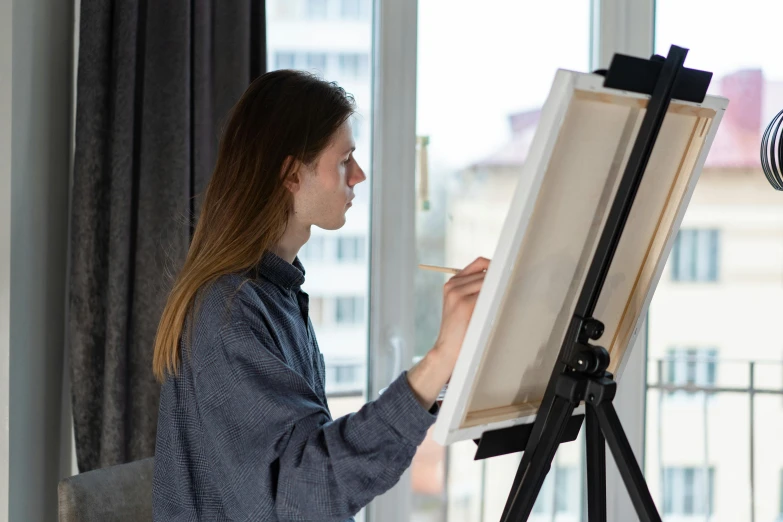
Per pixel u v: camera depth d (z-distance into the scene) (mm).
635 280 1087
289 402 946
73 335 1789
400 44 2145
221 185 1128
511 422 990
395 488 2238
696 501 2379
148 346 1785
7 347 1535
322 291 2176
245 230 1087
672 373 2332
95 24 1766
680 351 2322
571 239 942
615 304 1078
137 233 1788
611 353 1115
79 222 1776
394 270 2174
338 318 2182
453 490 2275
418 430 916
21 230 1584
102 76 1776
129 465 1450
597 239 979
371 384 2184
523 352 977
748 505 2373
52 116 1776
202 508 1028
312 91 1123
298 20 2125
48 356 1786
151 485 1448
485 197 2219
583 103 848
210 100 1816
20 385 1604
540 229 889
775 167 1825
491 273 860
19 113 1560
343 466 896
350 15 2139
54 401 1840
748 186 2268
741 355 2314
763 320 2299
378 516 2227
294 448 919
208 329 1003
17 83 1546
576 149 874
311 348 1229
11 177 1526
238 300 1018
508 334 936
